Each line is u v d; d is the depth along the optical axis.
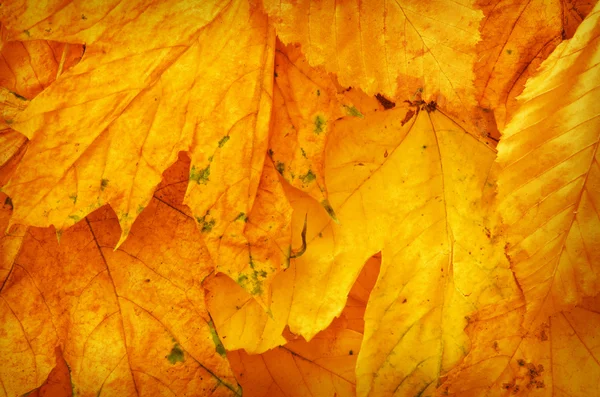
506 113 0.43
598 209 0.42
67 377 0.44
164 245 0.44
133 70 0.41
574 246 0.43
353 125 0.44
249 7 0.42
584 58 0.42
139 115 0.42
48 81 0.43
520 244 0.43
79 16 0.41
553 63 0.42
